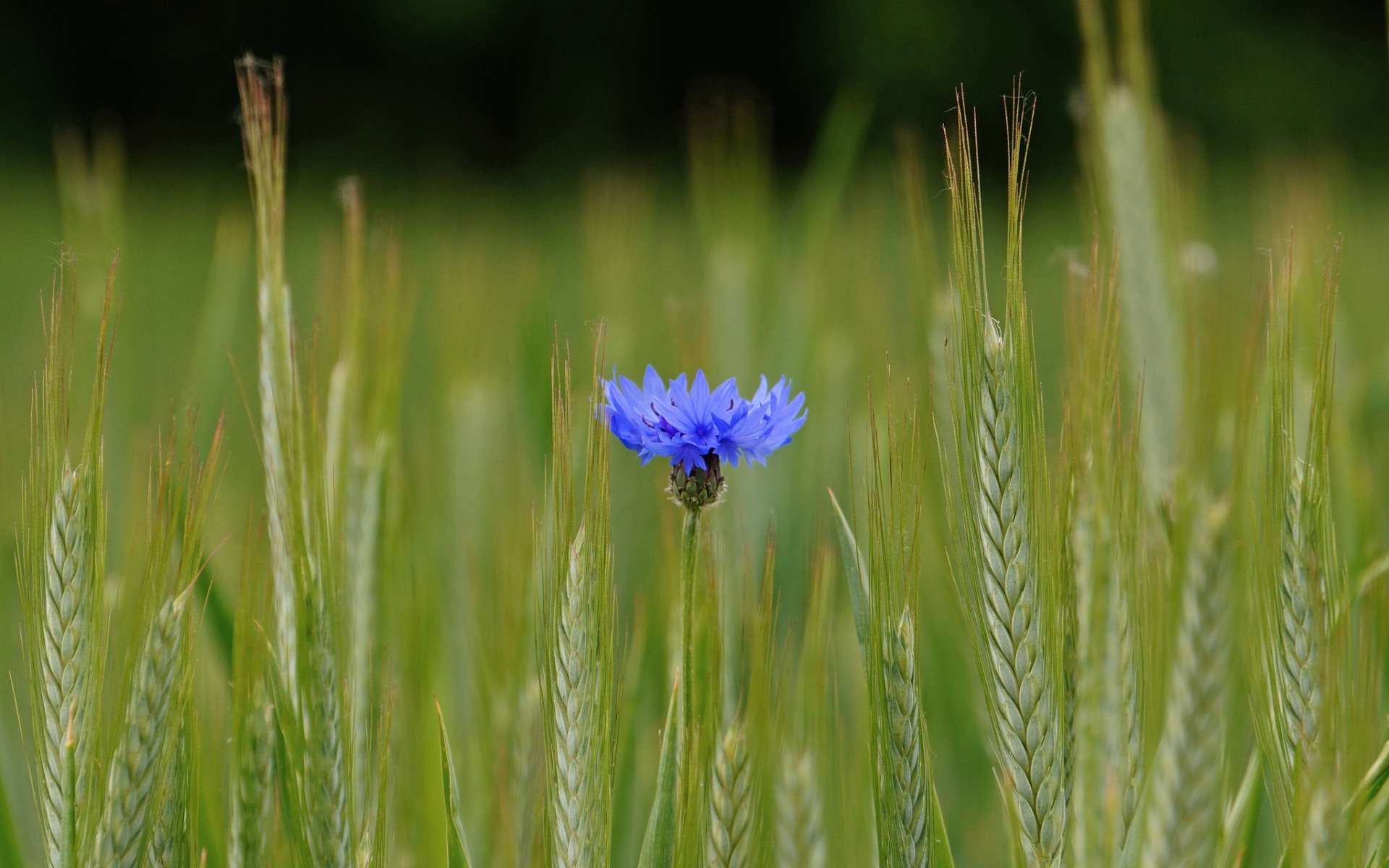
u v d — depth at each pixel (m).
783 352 1.88
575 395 1.83
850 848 1.72
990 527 1.64
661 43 14.69
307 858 1.66
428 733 1.73
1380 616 1.69
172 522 1.66
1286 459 1.64
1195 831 1.60
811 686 1.70
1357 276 2.32
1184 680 1.60
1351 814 1.61
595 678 1.65
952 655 1.84
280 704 1.67
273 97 1.70
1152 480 1.77
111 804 1.64
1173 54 12.88
